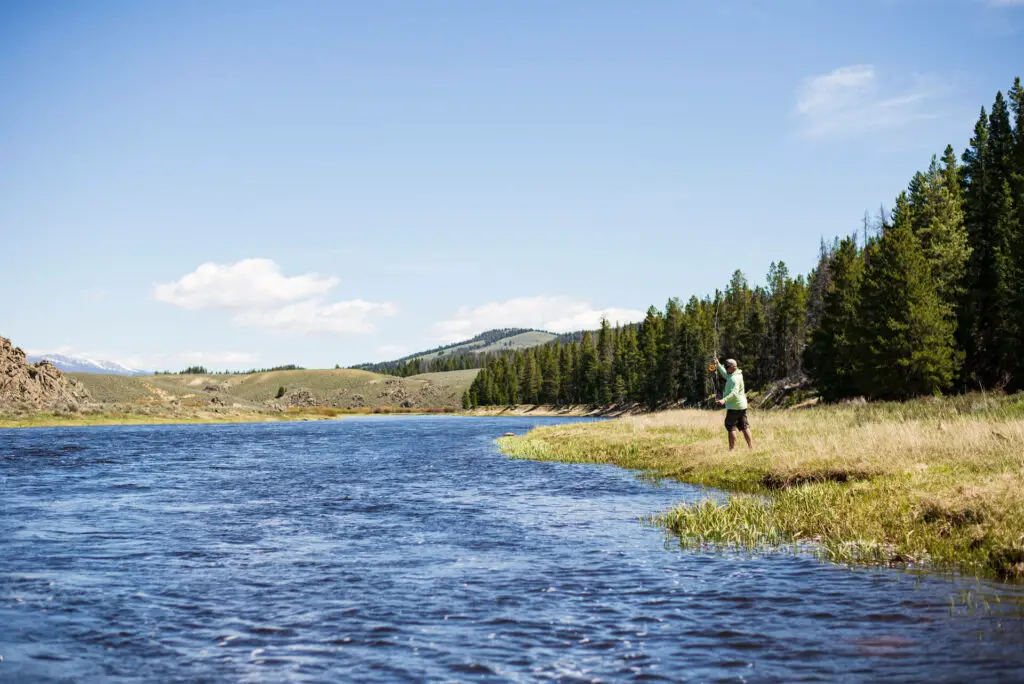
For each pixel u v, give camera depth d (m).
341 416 176.62
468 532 12.66
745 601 7.75
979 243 57.03
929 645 6.10
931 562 9.16
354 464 29.50
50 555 11.00
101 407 102.56
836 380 61.69
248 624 7.31
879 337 50.09
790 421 29.84
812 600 7.70
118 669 6.06
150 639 6.86
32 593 8.66
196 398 143.62
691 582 8.69
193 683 5.72
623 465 25.09
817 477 15.62
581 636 6.72
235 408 141.25
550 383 181.12
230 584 9.02
